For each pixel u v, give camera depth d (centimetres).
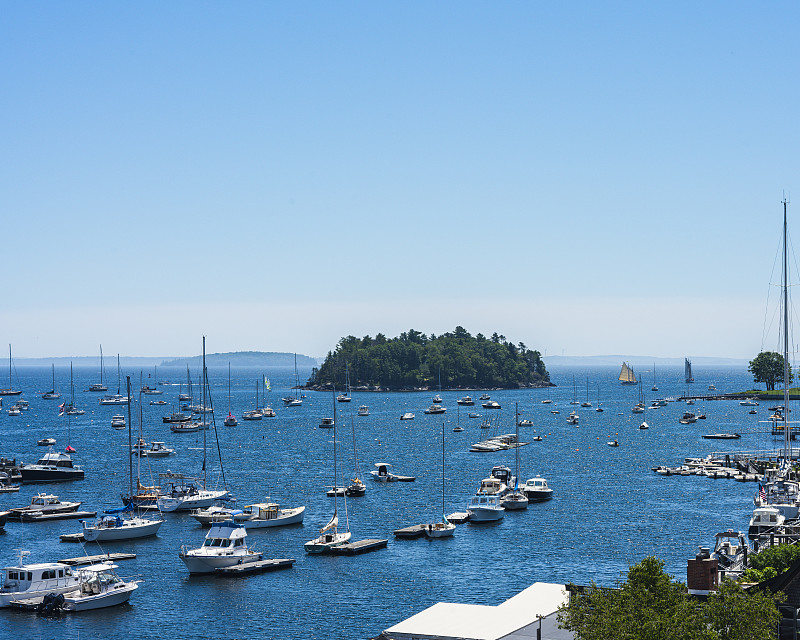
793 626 5353
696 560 6419
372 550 11475
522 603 7275
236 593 9475
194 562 10194
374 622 8469
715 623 4956
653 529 12669
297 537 12300
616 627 4788
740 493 16088
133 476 18850
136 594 9488
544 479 17012
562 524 13175
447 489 16850
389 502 15325
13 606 8969
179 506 14288
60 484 17750
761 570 7488
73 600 8869
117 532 12150
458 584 9731
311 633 8188
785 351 14600
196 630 8325
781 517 10675
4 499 16025
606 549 11388
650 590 5394
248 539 12156
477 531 12706
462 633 6538
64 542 12169
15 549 11744
